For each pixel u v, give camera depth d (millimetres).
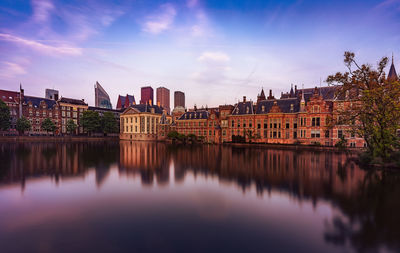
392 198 14703
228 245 9211
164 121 98500
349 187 17406
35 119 93188
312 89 67688
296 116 59062
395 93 26172
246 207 13367
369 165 27391
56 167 26516
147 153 42750
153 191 16719
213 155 39219
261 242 9430
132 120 104188
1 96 86438
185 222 11383
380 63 28656
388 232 10227
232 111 72188
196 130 78750
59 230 10484
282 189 16953
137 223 11242
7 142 70375
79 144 68375
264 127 63969
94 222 11344
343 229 10570
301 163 29516
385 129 27234
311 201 14266
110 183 19000
